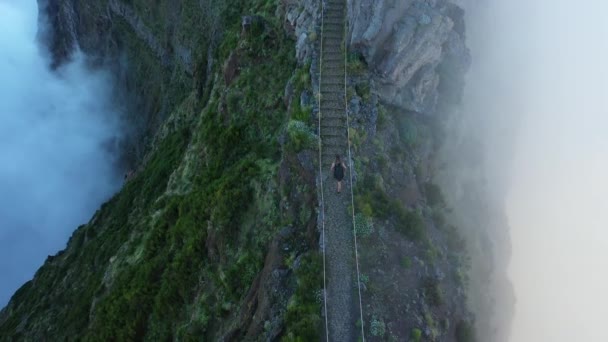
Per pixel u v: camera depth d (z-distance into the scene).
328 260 20.94
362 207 22.23
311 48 28.27
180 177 37.47
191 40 58.09
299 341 18.09
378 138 25.45
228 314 23.94
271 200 25.42
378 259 21.34
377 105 26.47
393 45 26.75
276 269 21.52
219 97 37.91
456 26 32.44
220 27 47.72
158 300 27.33
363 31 26.69
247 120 32.12
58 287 45.97
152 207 39.16
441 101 30.81
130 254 35.22
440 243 24.84
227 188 27.94
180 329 25.80
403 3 27.34
